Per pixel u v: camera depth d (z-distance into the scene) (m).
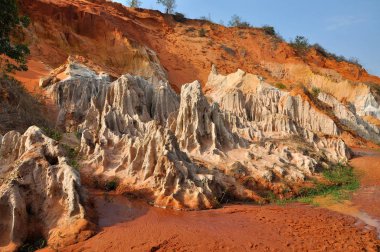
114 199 12.91
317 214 13.69
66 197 10.74
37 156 11.50
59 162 11.55
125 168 15.08
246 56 67.69
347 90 61.75
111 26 45.91
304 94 39.81
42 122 20.89
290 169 19.55
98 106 22.75
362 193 17.80
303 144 25.34
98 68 30.38
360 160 26.28
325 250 10.09
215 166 17.50
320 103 41.16
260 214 12.91
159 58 54.72
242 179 17.05
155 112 24.64
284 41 77.25
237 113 34.78
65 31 42.16
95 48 43.66
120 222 10.91
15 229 9.66
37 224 10.34
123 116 21.33
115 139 17.28
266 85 40.88
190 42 64.81
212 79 47.19
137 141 15.45
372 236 11.64
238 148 20.34
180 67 55.78
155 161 14.45
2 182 11.20
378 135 46.72
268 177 17.56
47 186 10.91
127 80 22.95
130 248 9.25
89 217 10.62
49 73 29.31
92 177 14.63
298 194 17.19
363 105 59.25
